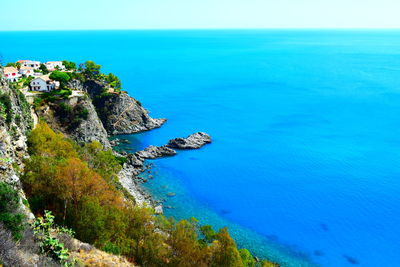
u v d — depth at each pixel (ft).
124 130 450.30
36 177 159.53
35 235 107.96
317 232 248.32
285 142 422.00
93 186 157.07
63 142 224.33
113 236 141.08
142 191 297.74
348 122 491.72
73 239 123.03
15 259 84.38
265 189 310.86
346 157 373.20
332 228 252.83
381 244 234.79
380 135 436.35
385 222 258.78
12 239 92.68
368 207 278.87
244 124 495.00
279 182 323.57
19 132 199.93
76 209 146.51
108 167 249.14
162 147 390.21
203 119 520.42
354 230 250.37
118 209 151.23
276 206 283.59
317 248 231.30
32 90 362.12
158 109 574.56
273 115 537.24
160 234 155.12
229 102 622.95
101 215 137.80
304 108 572.10
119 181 282.97
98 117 405.59
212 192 305.12
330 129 463.83
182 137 437.58
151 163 359.87
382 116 515.91
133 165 346.33
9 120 191.21
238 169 351.05
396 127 464.65
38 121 312.09
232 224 257.96
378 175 330.95
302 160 369.50
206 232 179.42
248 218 266.16
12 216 101.35
